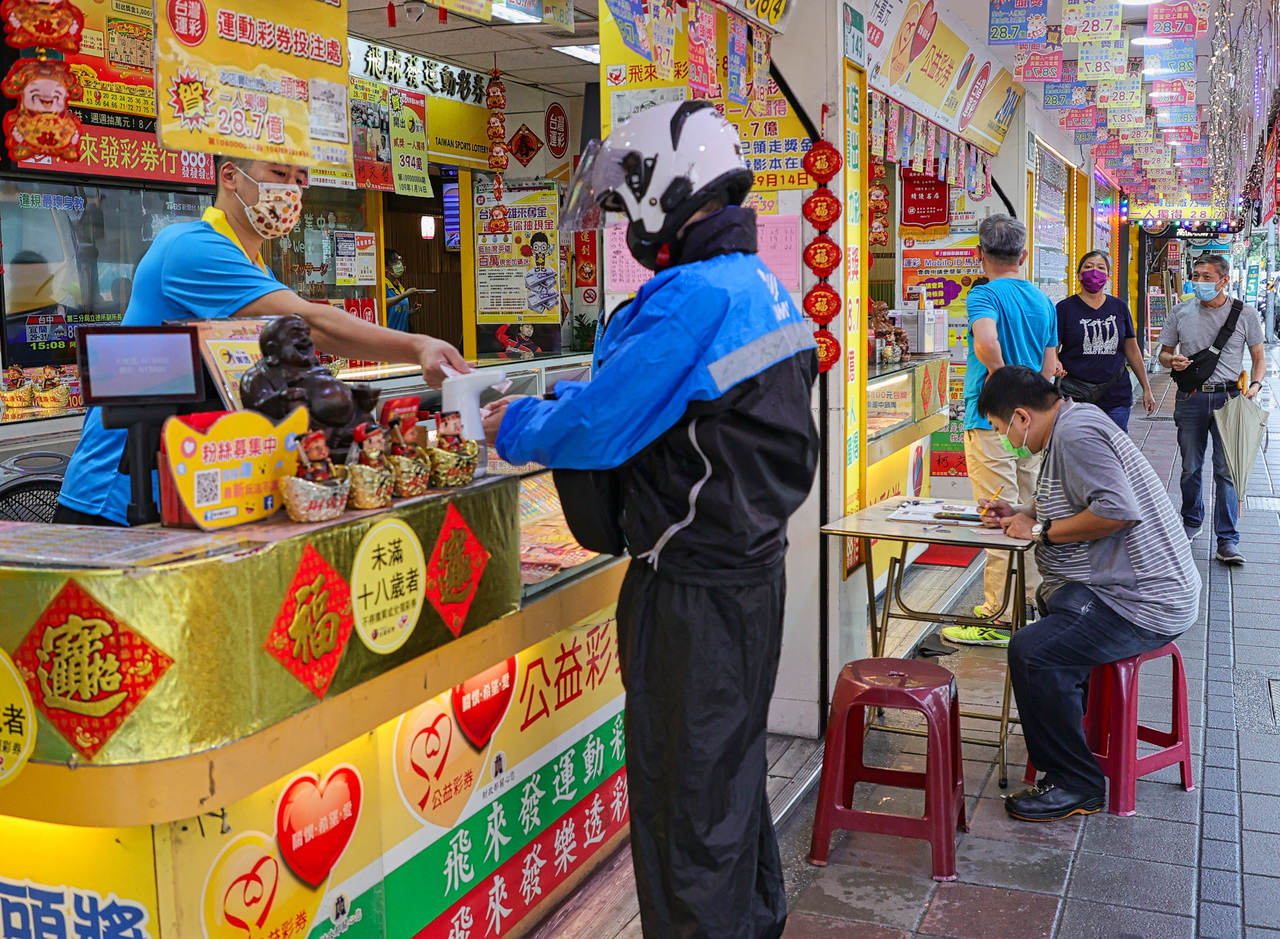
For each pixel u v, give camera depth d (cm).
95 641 159
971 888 315
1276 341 3105
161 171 585
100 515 234
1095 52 589
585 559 293
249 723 171
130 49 560
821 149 402
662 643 227
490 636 238
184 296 236
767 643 230
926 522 404
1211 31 670
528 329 918
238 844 182
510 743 265
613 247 420
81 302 566
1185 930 291
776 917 263
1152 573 347
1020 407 358
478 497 229
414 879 232
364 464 201
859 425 437
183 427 177
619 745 322
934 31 573
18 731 165
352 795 211
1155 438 1240
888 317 730
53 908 177
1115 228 1664
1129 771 360
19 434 451
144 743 160
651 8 301
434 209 1052
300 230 735
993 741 392
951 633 544
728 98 359
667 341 210
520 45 791
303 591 181
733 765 228
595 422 212
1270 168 948
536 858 281
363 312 790
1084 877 320
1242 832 347
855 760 354
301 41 214
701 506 220
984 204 812
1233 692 471
